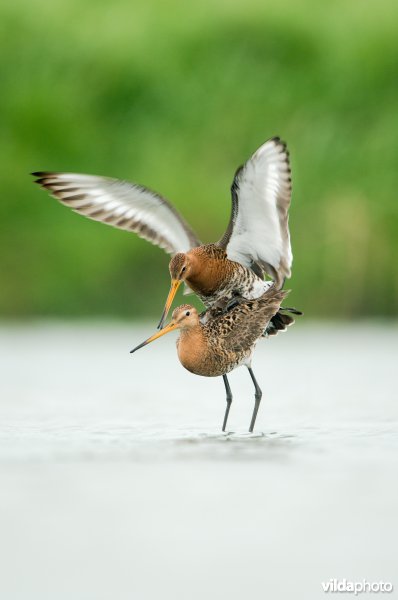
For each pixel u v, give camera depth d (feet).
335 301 73.15
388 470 31.71
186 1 77.20
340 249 72.95
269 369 57.57
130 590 23.31
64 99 77.10
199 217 73.36
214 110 75.82
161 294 74.02
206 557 24.95
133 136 76.59
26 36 77.56
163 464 32.48
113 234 73.82
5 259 75.25
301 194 73.61
